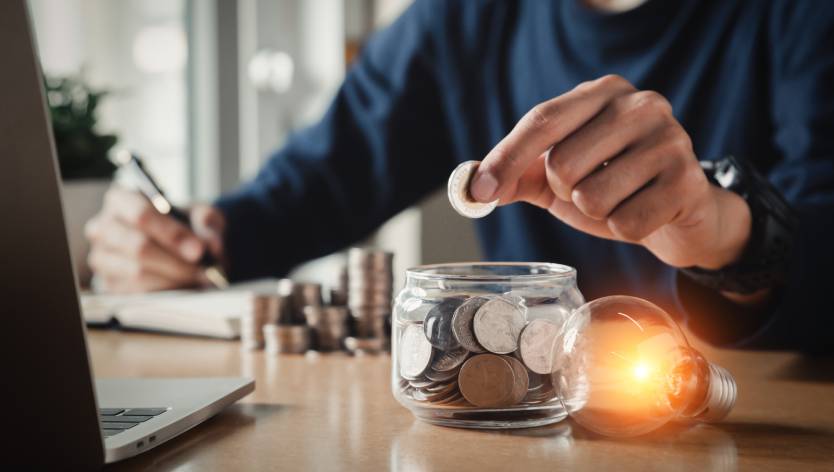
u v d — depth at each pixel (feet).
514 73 6.15
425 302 1.94
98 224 4.96
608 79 2.27
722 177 2.89
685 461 1.70
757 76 5.00
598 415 1.82
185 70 10.03
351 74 6.61
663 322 1.84
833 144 4.25
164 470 1.66
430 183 6.64
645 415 1.80
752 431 1.95
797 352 3.06
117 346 3.41
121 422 1.82
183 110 10.05
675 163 2.23
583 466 1.67
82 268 5.53
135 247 4.74
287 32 10.34
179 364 2.97
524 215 5.70
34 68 1.35
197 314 3.59
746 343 2.99
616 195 2.19
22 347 1.43
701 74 5.18
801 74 4.54
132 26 9.59
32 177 1.39
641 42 5.36
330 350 3.23
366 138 6.48
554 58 5.74
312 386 2.54
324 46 10.28
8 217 1.39
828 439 1.88
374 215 6.52
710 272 2.85
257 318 3.28
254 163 10.30
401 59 6.47
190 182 10.13
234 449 1.82
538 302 1.93
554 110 2.08
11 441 1.47
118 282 4.87
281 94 10.39
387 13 9.86
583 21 5.53
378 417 2.11
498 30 6.17
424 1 6.40
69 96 6.40
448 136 6.58
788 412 2.15
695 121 5.23
